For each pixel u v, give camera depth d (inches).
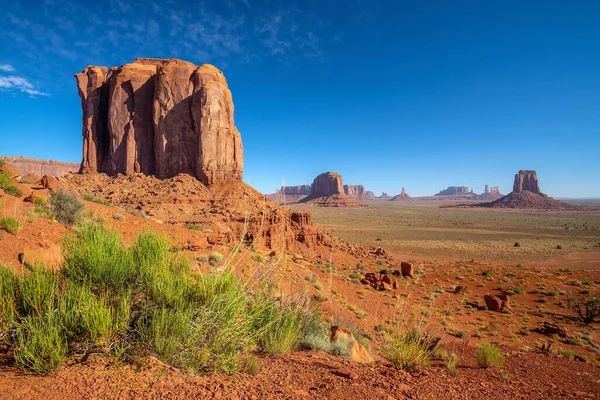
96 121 2546.8
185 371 134.4
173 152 2333.9
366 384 164.2
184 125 2346.2
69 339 130.1
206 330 149.1
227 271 179.2
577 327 973.8
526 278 1692.9
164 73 2357.3
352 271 1707.7
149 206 1697.8
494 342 745.0
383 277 1322.6
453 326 818.8
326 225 5236.2
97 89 2581.2
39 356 116.4
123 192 1964.8
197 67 2491.4
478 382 220.2
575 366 489.7
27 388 104.0
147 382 117.9
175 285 169.0
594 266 2235.5
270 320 214.4
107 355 131.8
